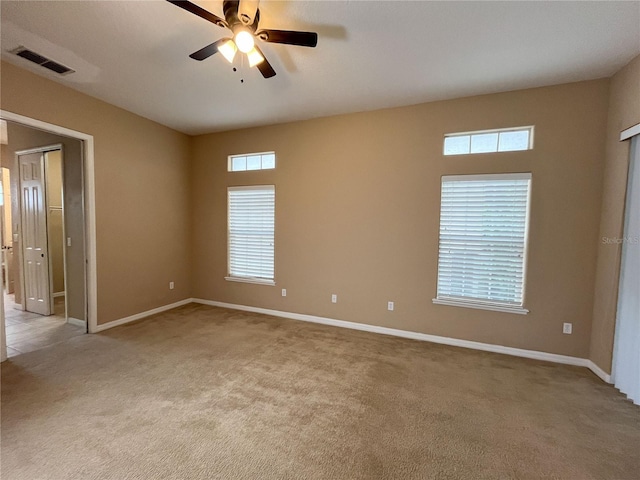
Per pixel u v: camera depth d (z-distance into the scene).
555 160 2.99
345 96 3.35
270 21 2.12
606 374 2.66
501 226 3.23
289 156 4.24
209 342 3.40
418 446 1.85
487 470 1.68
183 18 2.12
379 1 1.92
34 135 4.09
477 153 3.29
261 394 2.39
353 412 2.18
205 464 1.69
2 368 2.75
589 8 1.94
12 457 1.72
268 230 4.47
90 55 2.60
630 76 2.50
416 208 3.58
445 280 3.51
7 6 1.98
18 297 4.69
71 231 3.85
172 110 3.84
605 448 1.86
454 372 2.79
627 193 2.53
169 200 4.62
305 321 4.20
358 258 3.89
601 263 2.81
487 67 2.70
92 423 2.02
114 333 3.64
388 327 3.77
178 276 4.84
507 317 3.23
